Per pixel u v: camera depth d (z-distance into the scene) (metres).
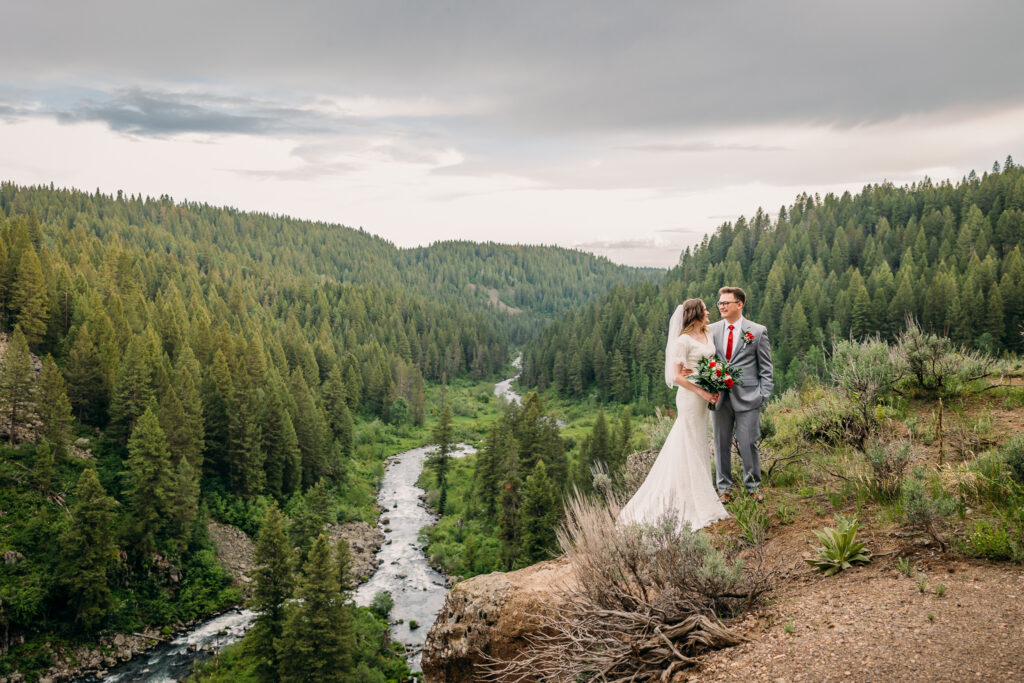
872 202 191.62
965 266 121.69
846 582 4.15
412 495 67.00
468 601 5.65
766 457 7.34
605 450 48.81
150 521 45.38
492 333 198.75
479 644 5.37
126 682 35.31
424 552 51.09
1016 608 3.39
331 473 66.00
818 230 184.75
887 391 8.45
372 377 108.62
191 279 151.50
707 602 4.03
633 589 4.29
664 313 131.50
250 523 54.88
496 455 55.62
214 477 58.66
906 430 7.16
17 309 73.50
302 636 30.27
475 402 131.62
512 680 5.03
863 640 3.36
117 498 50.78
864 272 152.62
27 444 52.50
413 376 120.81
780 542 5.04
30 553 42.50
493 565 46.44
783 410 9.80
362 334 155.75
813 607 3.89
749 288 146.12
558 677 4.05
